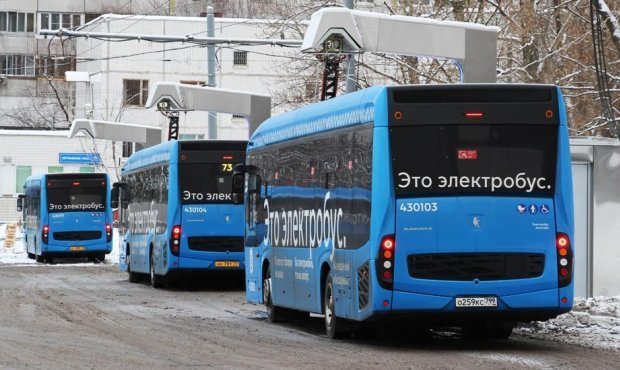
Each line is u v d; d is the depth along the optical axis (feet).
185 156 142.10
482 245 71.00
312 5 174.60
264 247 98.84
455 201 71.10
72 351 70.79
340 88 167.63
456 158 71.31
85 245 230.27
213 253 141.69
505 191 71.41
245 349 72.69
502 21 161.58
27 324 90.89
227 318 100.37
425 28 103.04
